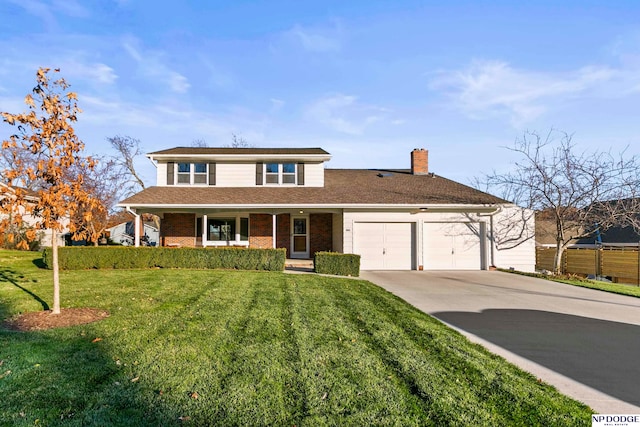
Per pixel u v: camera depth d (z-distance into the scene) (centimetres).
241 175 1772
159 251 1331
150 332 520
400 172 2086
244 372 390
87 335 502
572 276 1366
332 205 1496
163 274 1120
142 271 1206
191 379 367
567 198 1501
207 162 1764
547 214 1739
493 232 1527
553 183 1491
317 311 683
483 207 1512
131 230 3025
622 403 348
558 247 1508
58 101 590
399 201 1538
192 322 580
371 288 987
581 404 344
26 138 568
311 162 1789
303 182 1775
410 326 604
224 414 304
